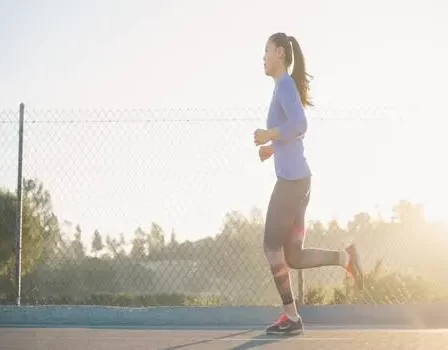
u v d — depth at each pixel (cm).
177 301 515
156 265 523
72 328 406
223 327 412
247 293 504
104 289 533
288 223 340
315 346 292
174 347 294
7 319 450
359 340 314
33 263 547
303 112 338
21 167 514
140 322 438
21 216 512
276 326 344
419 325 438
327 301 489
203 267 513
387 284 485
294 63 362
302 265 351
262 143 336
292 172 338
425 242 503
